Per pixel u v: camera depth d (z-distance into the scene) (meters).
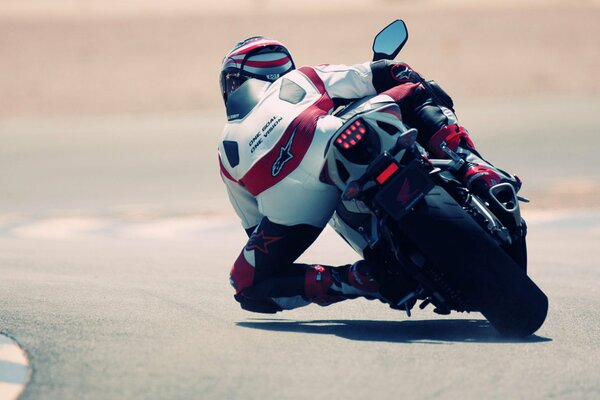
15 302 18.39
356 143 15.27
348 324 16.83
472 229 15.16
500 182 16.03
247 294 16.84
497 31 142.12
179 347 14.26
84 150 63.22
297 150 16.02
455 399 11.58
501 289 15.09
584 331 16.19
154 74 113.94
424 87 17.00
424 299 16.39
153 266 25.58
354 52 126.25
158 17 165.12
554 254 28.80
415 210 15.13
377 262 16.17
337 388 11.96
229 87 17.62
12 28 155.50
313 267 16.61
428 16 161.62
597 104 79.44
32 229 38.78
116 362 13.23
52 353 13.73
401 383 12.24
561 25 147.50
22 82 111.00
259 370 12.84
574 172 49.78
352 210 16.31
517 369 13.12
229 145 16.88
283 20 158.12
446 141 16.53
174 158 59.00
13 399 11.47
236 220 40.31
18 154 62.34
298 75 16.77
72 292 20.00
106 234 37.28
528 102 83.62
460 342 15.00
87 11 187.50
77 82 110.19
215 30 147.25
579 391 12.05
